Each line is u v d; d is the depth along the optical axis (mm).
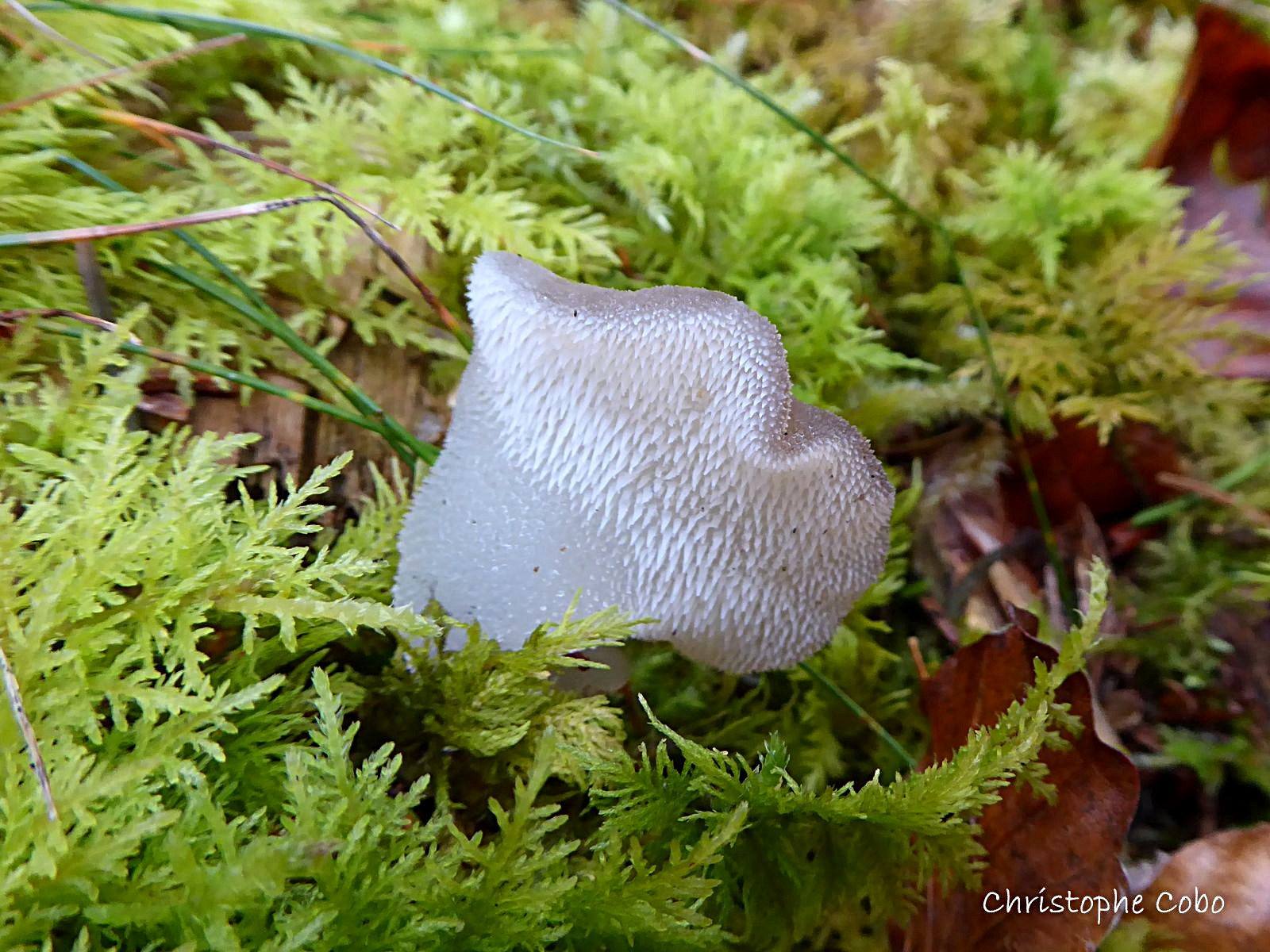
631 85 144
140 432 93
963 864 93
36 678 80
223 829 75
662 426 84
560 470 88
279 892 72
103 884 75
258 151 124
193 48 109
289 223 118
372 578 102
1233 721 121
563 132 136
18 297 102
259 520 93
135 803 77
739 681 117
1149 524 134
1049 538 127
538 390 85
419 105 129
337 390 113
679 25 159
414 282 110
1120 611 128
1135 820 117
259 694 81
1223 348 134
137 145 120
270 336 113
